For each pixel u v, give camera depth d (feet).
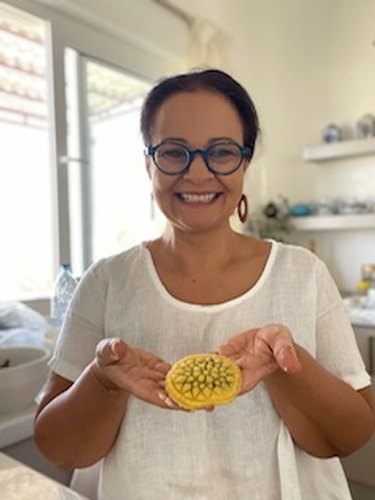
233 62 7.93
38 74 5.58
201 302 2.03
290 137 9.12
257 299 2.02
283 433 1.95
